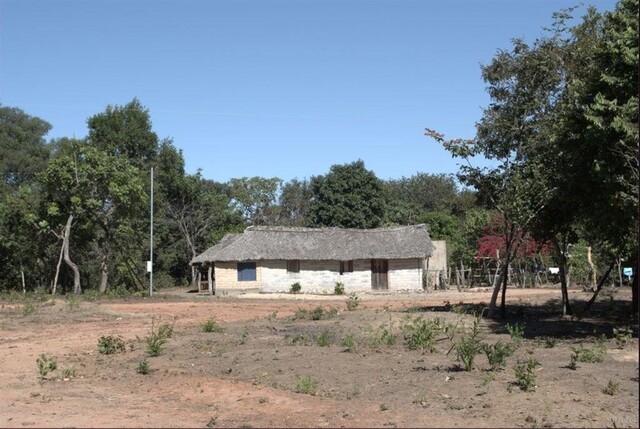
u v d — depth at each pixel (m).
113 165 43.78
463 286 49.16
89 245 47.66
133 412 9.97
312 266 46.53
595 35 19.77
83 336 20.59
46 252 46.53
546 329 18.69
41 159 70.88
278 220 75.69
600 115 14.84
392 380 11.37
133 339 19.22
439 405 9.57
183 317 26.16
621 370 11.65
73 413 9.94
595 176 15.42
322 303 34.31
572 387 10.37
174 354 15.72
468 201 67.38
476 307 26.39
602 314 23.09
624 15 15.76
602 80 15.16
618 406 9.21
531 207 20.19
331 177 64.94
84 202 43.03
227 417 9.45
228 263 45.66
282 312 28.00
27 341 19.64
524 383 10.28
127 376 13.23
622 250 18.69
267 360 14.09
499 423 8.47
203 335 19.17
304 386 11.01
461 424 8.44
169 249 59.00
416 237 47.72
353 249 46.69
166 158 58.22
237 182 74.06
